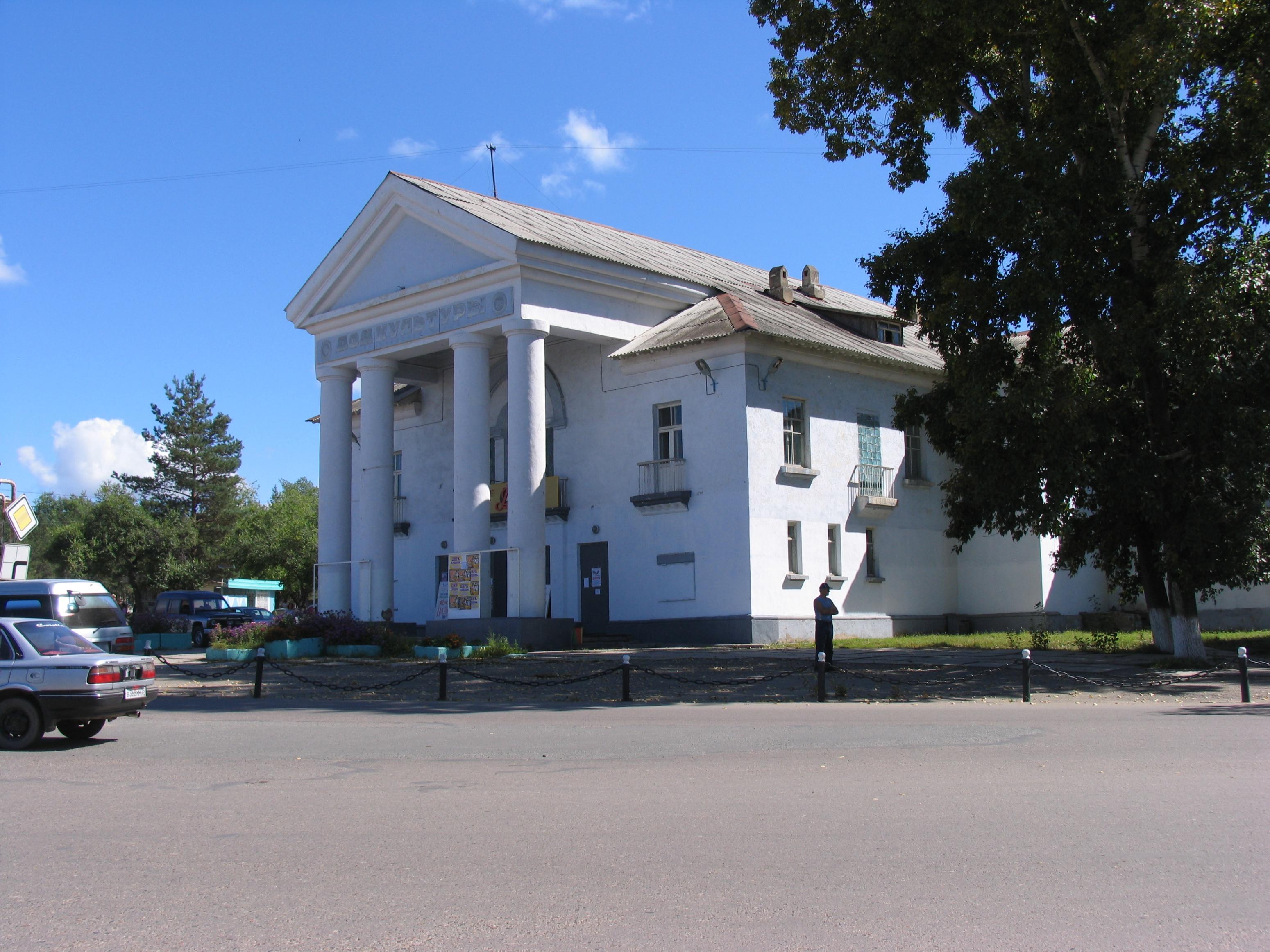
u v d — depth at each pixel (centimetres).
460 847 656
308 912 526
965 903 528
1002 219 1833
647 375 3077
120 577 6212
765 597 2850
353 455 4062
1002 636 2825
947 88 2077
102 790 890
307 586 6975
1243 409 1831
